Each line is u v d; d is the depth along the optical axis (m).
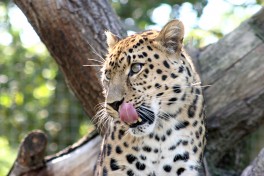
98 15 12.19
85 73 12.09
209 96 13.01
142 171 10.12
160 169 10.12
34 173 12.98
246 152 15.01
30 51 21.11
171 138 10.06
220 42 13.33
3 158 19.28
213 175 13.31
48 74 20.45
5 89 20.41
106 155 10.25
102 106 11.22
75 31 12.02
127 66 9.75
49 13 11.99
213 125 13.05
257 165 10.96
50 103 19.36
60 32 12.05
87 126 18.67
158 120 9.99
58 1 12.00
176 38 9.98
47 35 12.16
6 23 22.36
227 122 13.05
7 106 20.08
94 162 12.96
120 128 10.13
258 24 13.30
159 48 9.88
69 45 12.08
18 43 21.25
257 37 13.14
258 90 12.88
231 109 12.98
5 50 21.44
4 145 19.66
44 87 20.28
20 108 20.05
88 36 12.05
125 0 23.52
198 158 10.17
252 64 12.96
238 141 13.40
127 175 10.12
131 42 9.89
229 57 13.11
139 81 9.74
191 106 10.11
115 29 12.23
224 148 13.34
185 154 10.09
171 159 10.09
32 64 20.88
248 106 12.94
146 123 9.81
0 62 20.89
